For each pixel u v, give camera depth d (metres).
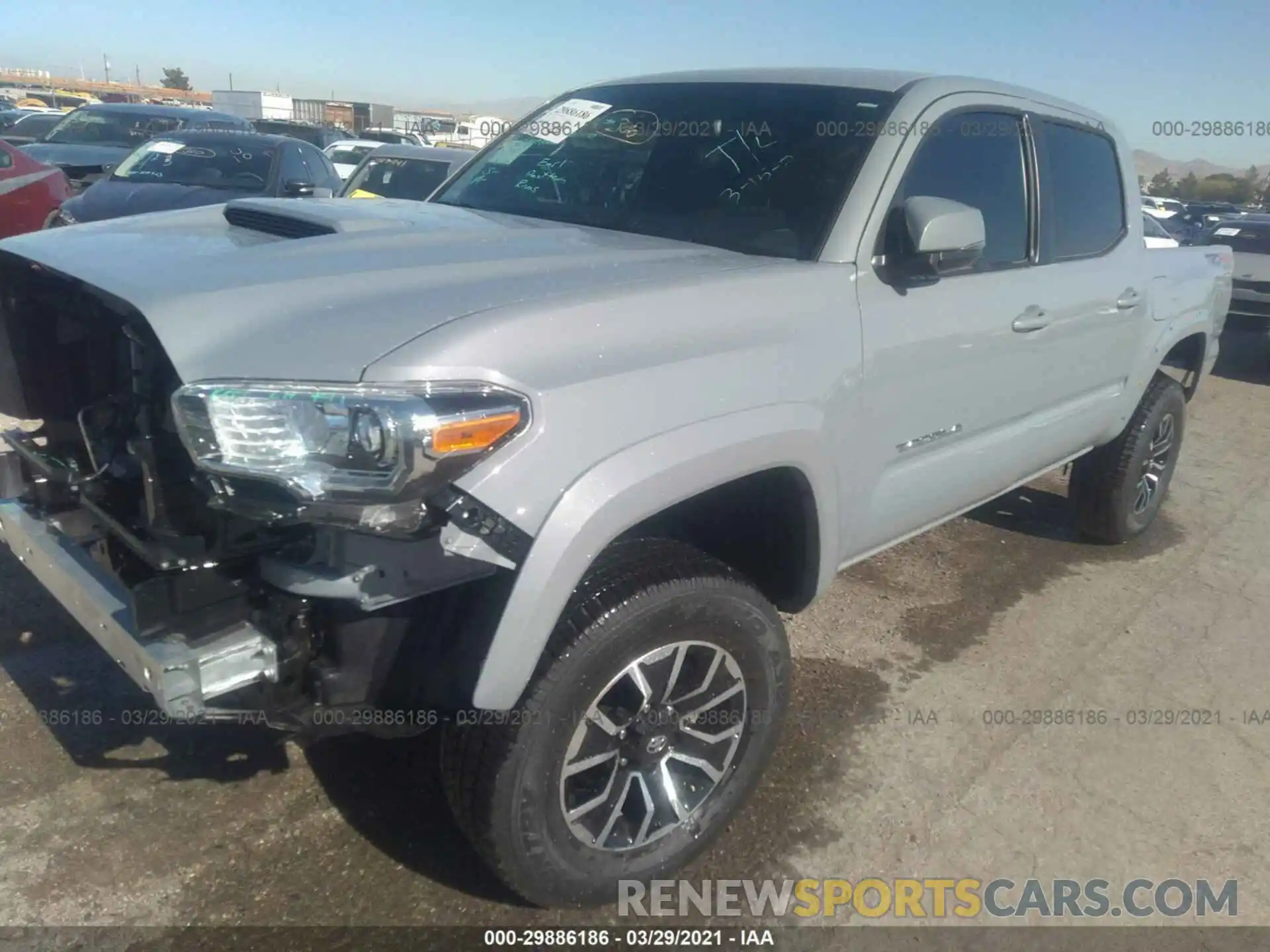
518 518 2.07
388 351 2.02
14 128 18.39
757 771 2.80
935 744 3.39
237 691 2.14
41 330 2.63
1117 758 3.39
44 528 2.57
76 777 2.91
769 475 2.69
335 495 1.94
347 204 3.22
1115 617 4.43
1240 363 10.97
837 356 2.76
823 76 3.50
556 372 2.14
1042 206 3.77
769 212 3.08
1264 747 3.52
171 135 9.30
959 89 3.42
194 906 2.50
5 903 2.45
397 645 2.22
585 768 2.43
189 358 2.02
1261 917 2.74
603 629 2.29
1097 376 4.27
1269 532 5.62
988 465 3.70
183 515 2.15
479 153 4.06
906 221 2.88
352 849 2.72
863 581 4.58
